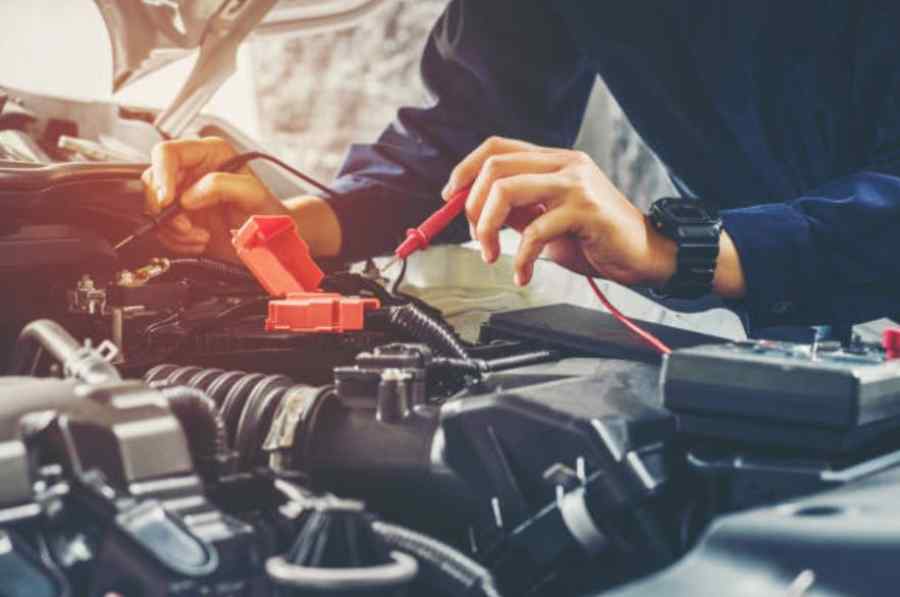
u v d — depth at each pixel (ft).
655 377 2.57
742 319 4.38
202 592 1.58
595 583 1.98
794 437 1.97
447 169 4.94
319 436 2.22
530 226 3.06
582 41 4.76
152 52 4.91
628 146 6.22
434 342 2.78
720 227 3.26
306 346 2.82
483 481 2.02
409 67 6.10
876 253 3.48
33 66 5.23
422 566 1.82
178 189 3.89
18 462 1.69
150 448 1.72
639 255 3.19
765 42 4.39
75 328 3.15
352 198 4.66
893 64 4.11
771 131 4.57
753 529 1.54
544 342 3.06
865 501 1.65
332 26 5.56
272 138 6.07
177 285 3.28
